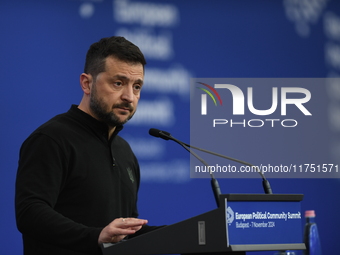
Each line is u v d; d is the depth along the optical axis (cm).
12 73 869
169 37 955
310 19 1029
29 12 887
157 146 926
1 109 859
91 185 417
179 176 931
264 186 400
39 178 387
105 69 427
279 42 1009
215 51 976
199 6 979
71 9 909
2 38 870
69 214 409
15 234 845
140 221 324
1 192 848
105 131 441
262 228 307
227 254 303
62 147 407
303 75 1009
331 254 984
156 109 931
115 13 930
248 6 1003
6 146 857
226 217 295
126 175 461
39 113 875
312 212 660
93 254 338
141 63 438
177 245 298
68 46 900
